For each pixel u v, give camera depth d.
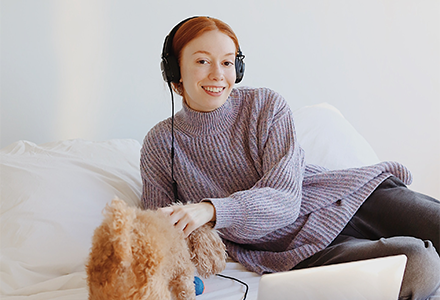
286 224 0.98
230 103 1.13
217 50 0.97
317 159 1.50
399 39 2.20
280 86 2.04
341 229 1.00
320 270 0.65
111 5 1.61
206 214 0.81
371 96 2.22
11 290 0.93
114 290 0.56
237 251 1.07
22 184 1.11
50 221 1.05
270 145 1.09
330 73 2.12
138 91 1.70
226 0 1.85
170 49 1.03
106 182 1.25
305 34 2.04
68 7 1.54
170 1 1.72
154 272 0.57
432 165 2.38
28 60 1.51
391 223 0.98
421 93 2.29
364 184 1.09
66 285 0.96
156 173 1.16
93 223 1.10
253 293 0.87
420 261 0.73
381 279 0.65
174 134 1.13
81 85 1.60
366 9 2.12
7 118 1.50
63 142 1.42
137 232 0.59
